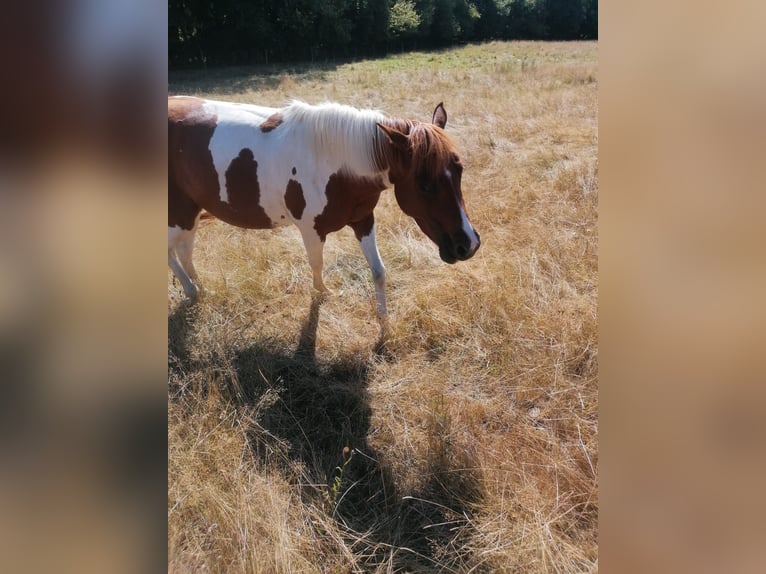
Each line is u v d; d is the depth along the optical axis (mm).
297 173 2559
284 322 2871
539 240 3395
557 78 8711
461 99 7379
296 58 16828
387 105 7438
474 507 1868
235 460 1988
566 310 2762
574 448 2078
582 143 5109
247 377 2477
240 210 2775
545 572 1600
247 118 2703
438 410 2256
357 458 2107
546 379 2406
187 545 1664
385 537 1795
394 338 2705
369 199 2611
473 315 2783
